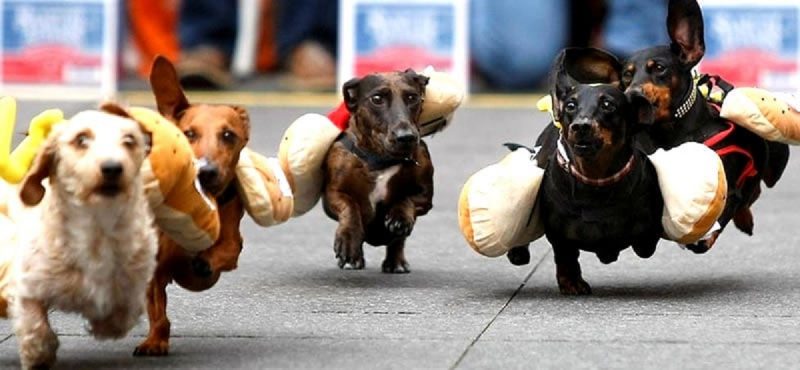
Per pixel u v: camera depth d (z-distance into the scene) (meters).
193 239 9.97
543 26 26.72
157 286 10.19
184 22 26.41
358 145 13.02
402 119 12.77
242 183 10.46
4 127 9.93
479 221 12.04
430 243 15.09
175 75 10.44
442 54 24.92
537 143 12.75
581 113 11.41
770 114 12.53
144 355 10.17
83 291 9.29
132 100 24.61
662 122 12.70
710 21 24.19
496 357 10.10
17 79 25.48
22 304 9.30
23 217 9.77
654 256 14.20
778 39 24.14
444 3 24.88
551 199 11.91
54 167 9.15
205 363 9.99
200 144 10.16
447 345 10.48
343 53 24.88
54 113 9.95
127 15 26.92
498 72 26.97
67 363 9.97
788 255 14.24
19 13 25.41
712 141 12.62
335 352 10.30
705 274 13.27
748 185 13.16
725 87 13.21
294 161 13.02
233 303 12.06
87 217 9.17
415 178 13.09
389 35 24.84
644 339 10.59
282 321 11.38
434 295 12.40
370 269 13.75
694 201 11.66
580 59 12.90
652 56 12.70
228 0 26.42
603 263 12.77
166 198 9.73
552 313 11.55
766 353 10.16
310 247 14.91
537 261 14.05
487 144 21.56
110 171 8.90
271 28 27.19
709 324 11.11
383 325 11.20
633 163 11.66
